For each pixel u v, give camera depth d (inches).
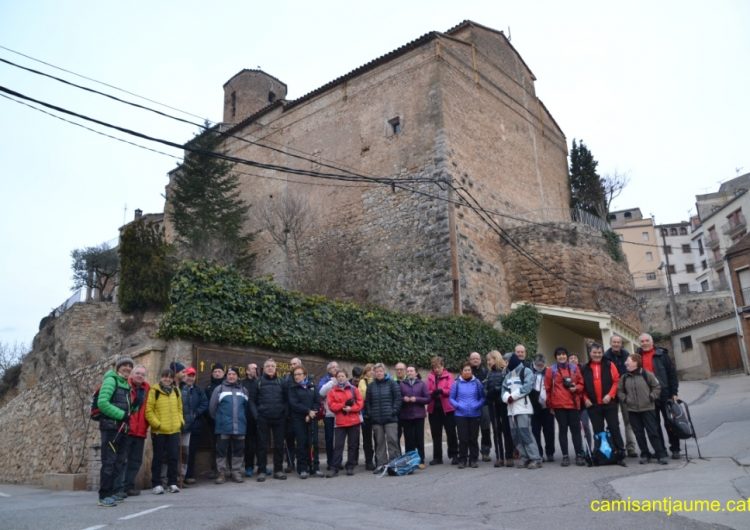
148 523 236.2
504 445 419.5
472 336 727.1
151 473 375.9
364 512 263.9
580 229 955.3
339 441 405.1
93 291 1477.6
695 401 819.4
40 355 1013.8
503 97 1065.5
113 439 299.4
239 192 1075.9
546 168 1168.8
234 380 394.3
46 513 266.4
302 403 400.8
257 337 482.3
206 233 1002.1
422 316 684.7
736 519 221.5
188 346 440.5
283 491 336.2
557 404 376.8
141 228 955.3
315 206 1004.6
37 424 564.1
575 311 833.5
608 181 1551.4
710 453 370.6
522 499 280.4
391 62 967.6
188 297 445.7
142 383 335.0
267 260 1046.4
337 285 916.6
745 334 1289.4
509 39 1145.4
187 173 1034.1
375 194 924.6
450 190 847.1
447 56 936.9
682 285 2541.8
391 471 389.4
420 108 909.8
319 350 535.5
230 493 329.4
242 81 1488.7
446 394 424.2
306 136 1055.6
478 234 886.4
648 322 1742.1
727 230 2021.4
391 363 611.2
